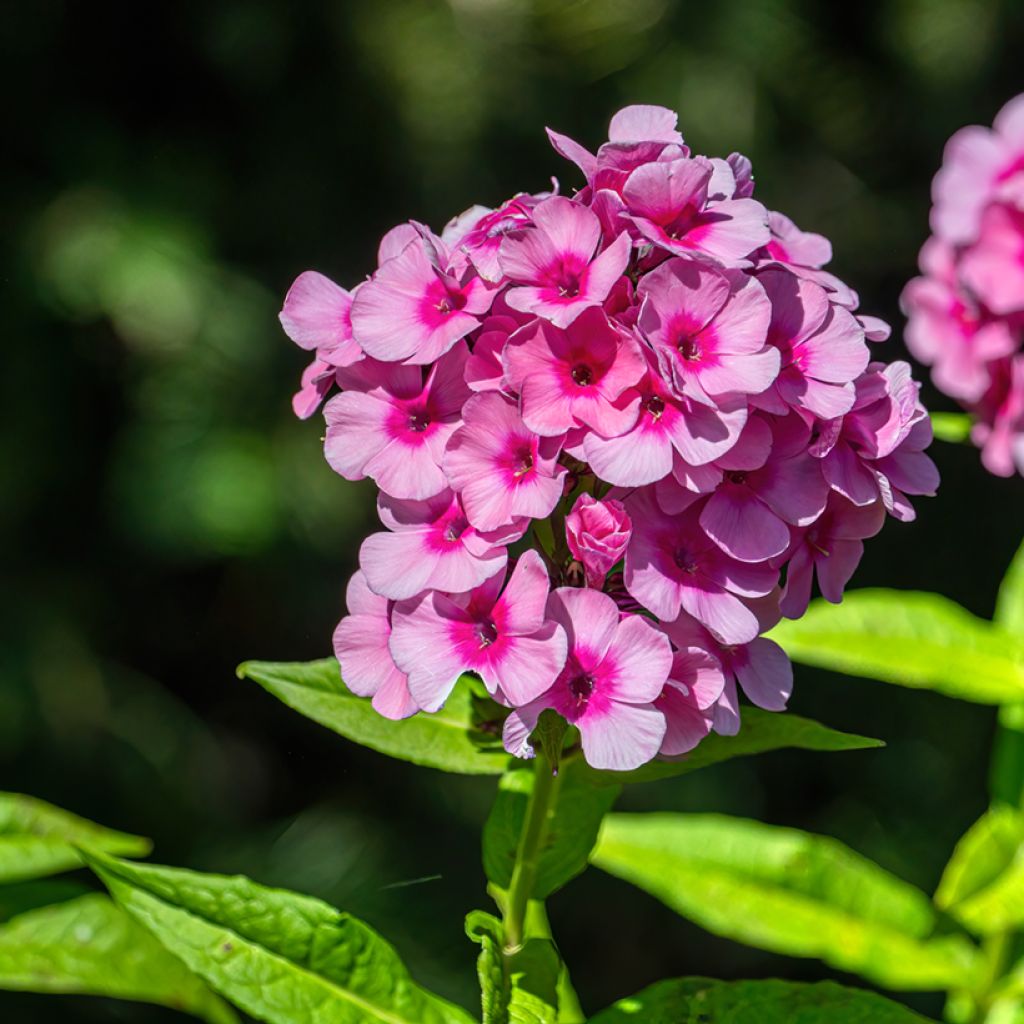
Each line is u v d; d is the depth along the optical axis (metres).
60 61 2.14
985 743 2.34
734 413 0.87
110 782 2.02
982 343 1.04
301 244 2.22
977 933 1.02
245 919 0.91
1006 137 1.05
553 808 0.94
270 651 2.25
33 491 2.11
